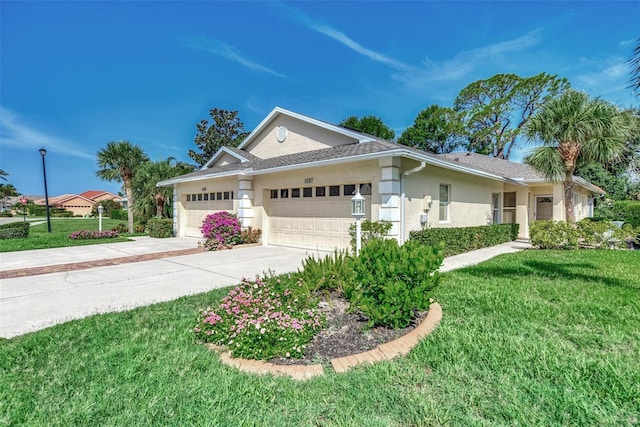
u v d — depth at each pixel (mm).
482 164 16953
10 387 2586
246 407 2330
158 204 19469
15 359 3086
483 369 2818
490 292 5242
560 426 2100
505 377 2674
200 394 2467
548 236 10906
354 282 4191
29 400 2408
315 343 3398
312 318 3572
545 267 7449
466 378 2691
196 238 15102
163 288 6008
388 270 3723
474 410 2277
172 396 2439
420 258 3766
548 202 16969
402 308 3658
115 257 9578
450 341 3357
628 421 2156
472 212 12094
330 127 10992
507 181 12602
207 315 3668
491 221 13523
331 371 2869
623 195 23781
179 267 8039
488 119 29922
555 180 11430
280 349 3072
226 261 8797
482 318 4078
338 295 4859
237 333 3199
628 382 2566
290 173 11000
